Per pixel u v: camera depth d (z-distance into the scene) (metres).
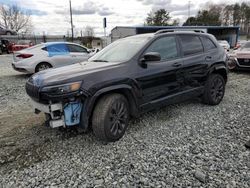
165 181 2.72
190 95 4.89
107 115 3.50
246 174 2.82
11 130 4.17
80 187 2.64
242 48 10.59
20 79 9.35
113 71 3.63
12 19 62.56
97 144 3.60
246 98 6.11
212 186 2.62
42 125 4.36
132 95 3.84
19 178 2.82
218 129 4.13
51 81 3.27
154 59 3.79
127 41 4.57
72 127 4.14
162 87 4.27
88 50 10.54
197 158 3.18
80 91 3.29
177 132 4.02
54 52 9.54
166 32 4.56
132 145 3.56
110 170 2.94
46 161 3.17
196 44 5.04
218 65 5.34
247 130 4.07
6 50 26.89
